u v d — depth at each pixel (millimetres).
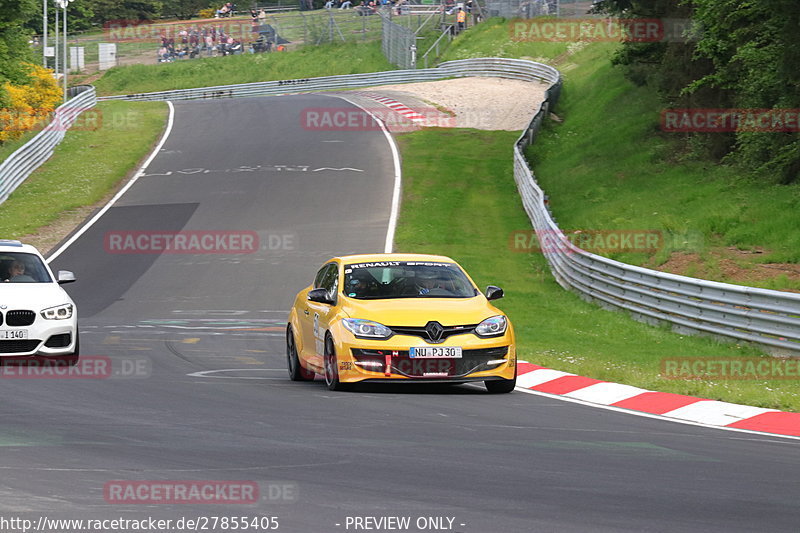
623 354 60438
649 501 25266
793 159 104125
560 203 130750
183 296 91688
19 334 51688
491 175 150875
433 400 42469
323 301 46625
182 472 27859
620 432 35469
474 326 44406
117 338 67188
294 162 160625
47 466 28344
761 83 100750
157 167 160125
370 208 130875
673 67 126938
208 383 47406
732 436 35219
